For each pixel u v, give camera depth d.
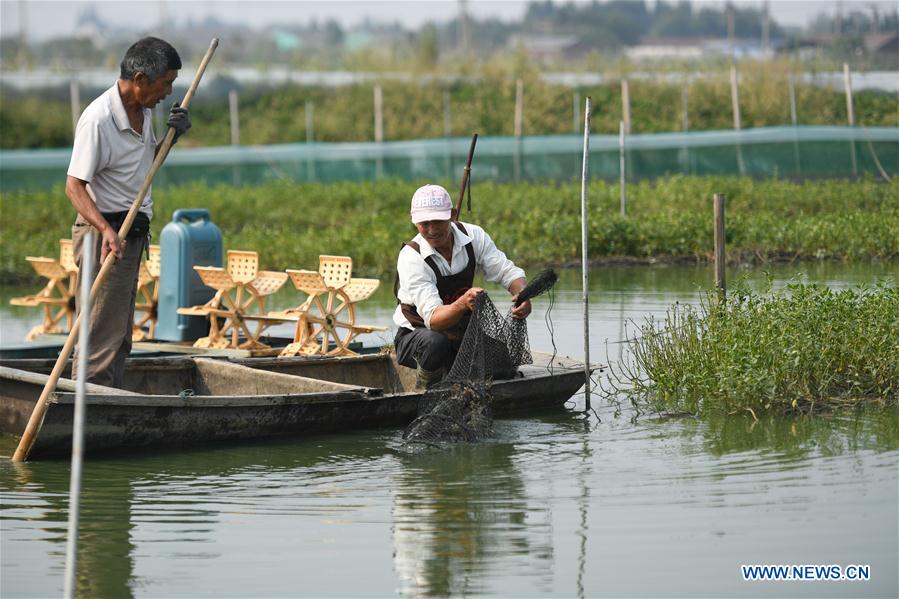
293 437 22.08
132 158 22.22
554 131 105.50
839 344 24.05
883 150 78.81
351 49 134.62
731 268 44.94
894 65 115.19
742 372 22.95
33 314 38.50
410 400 22.77
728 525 16.42
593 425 22.62
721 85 107.44
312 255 47.44
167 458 20.69
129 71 21.70
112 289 22.33
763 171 80.06
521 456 20.44
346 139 105.94
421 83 112.50
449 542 16.16
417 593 14.49
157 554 15.88
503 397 23.31
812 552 15.39
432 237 22.17
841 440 20.59
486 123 107.06
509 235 49.78
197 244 29.89
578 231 49.03
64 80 104.44
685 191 59.88
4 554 15.94
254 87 111.94
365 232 50.34
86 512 17.67
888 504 17.06
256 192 66.81
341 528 16.81
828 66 114.81
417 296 22.42
